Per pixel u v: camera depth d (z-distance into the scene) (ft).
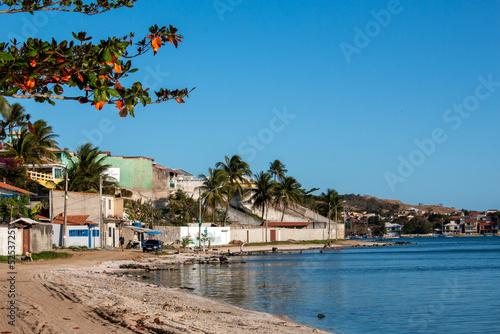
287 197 352.49
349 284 107.55
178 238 246.88
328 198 424.87
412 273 138.10
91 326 44.19
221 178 290.97
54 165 220.23
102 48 24.29
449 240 613.11
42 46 23.67
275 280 112.16
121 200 224.12
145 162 282.56
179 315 56.03
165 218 278.87
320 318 65.92
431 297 87.51
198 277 116.98
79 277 93.56
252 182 372.79
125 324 45.93
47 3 27.20
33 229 133.69
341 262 186.70
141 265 136.46
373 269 152.15
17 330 40.09
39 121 210.18
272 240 325.42
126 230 218.59
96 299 61.82
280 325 56.18
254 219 328.08
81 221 181.47
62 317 47.73
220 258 168.96
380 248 349.82
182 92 28.02
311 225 370.12
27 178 201.36
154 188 286.87
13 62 22.76
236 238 290.15
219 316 59.26
